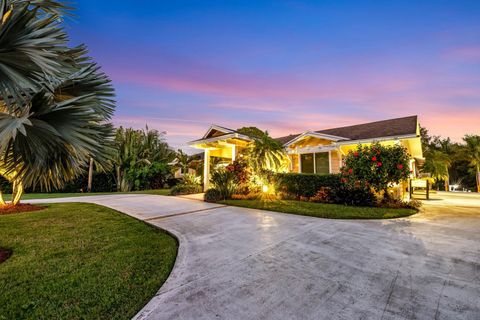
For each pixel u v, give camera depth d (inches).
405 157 265.0
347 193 286.8
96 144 170.9
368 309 73.7
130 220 212.2
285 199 348.2
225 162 555.8
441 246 135.0
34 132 138.1
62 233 168.6
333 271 102.1
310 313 71.6
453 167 1229.1
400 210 244.2
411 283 90.8
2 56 123.5
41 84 144.3
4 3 121.1
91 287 89.9
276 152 378.6
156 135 813.2
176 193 449.4
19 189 269.6
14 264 111.6
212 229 176.6
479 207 299.6
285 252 126.3
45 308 75.9
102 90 223.9
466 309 73.5
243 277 97.0
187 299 80.4
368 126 481.7
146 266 110.4
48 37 135.8
